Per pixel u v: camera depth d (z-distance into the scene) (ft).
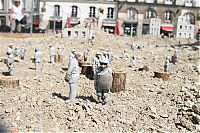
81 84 80.18
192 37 255.70
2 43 169.37
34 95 66.64
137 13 274.77
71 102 61.11
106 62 60.75
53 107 58.49
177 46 185.06
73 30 202.18
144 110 61.00
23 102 60.95
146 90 76.89
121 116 57.52
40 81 81.15
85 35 202.39
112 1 272.10
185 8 278.67
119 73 72.90
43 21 267.59
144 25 274.98
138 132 52.01
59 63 114.62
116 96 70.18
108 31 273.13
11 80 70.44
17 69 96.63
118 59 130.93
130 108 62.08
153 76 96.27
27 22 259.80
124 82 74.08
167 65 102.68
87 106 59.16
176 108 62.95
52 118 54.65
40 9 266.98
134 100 67.87
